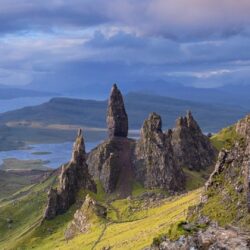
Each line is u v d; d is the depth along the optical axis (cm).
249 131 12731
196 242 7331
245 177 11394
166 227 18850
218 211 11512
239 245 6769
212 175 12675
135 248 18138
